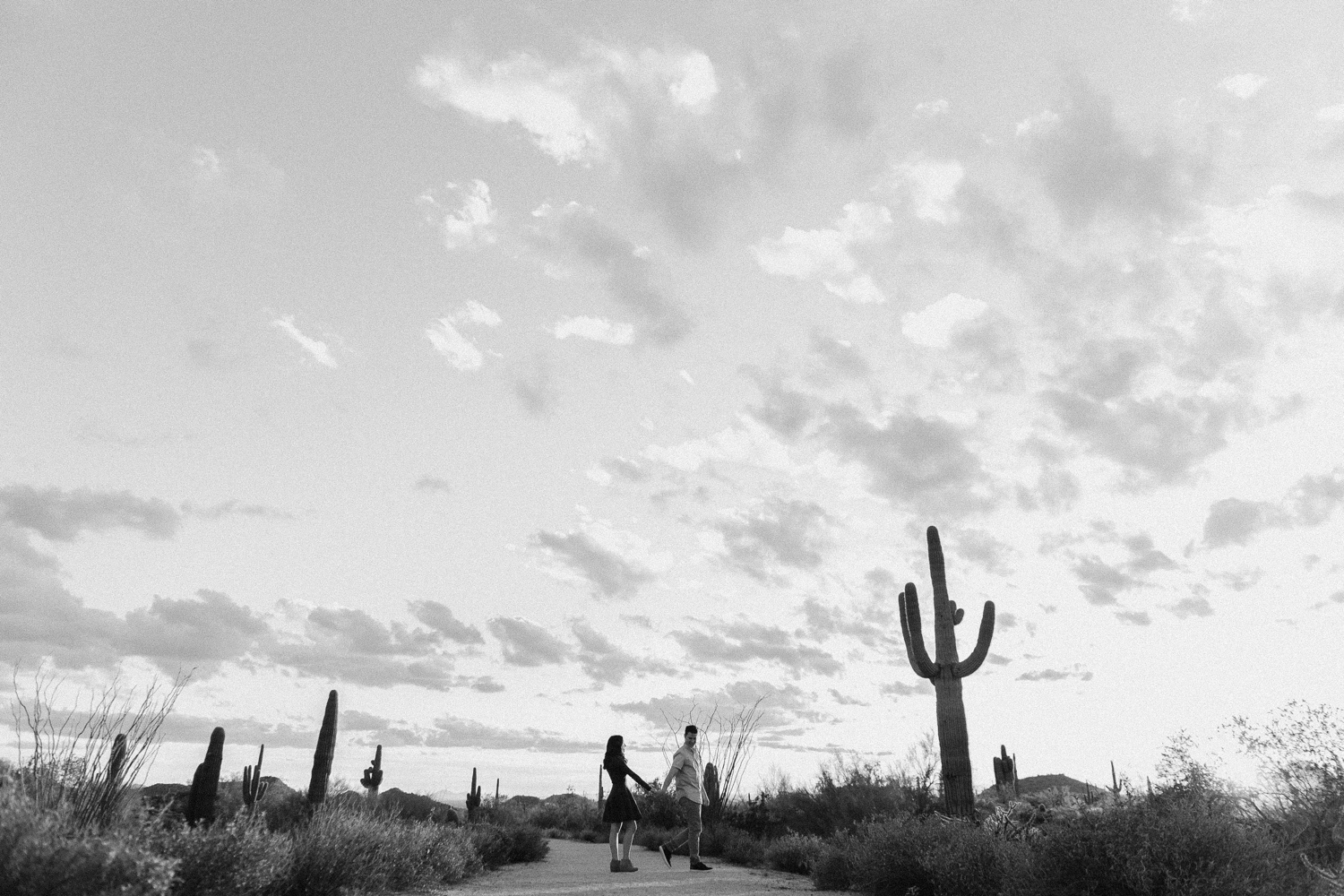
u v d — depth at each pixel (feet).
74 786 21.36
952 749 46.26
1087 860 23.18
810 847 44.75
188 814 41.98
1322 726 26.40
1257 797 26.94
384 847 31.14
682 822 68.64
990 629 47.37
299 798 55.06
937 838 30.83
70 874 16.07
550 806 102.42
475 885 34.19
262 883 21.31
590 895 30.17
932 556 50.72
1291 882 22.29
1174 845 22.36
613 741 42.50
